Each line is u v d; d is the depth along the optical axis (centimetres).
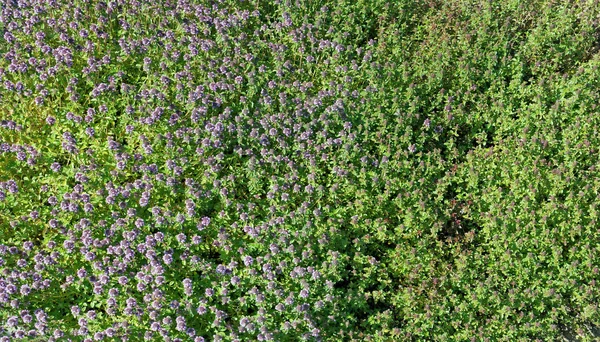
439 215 1008
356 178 1024
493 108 1133
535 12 1321
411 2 1314
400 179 1034
